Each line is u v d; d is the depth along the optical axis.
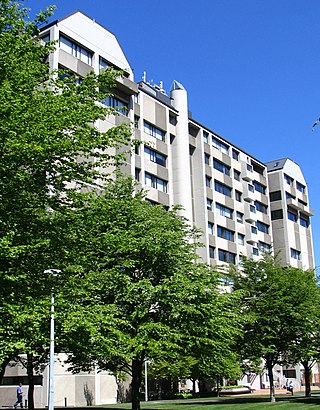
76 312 15.03
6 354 13.97
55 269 14.62
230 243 65.19
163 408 27.64
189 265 23.23
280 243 78.88
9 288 13.63
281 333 31.47
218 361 24.77
